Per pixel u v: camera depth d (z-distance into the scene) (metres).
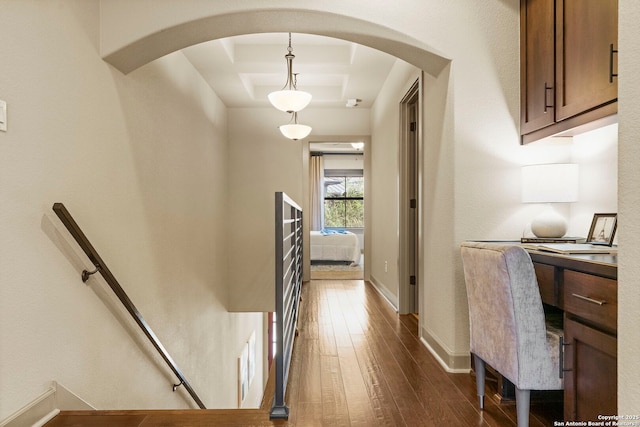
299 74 4.77
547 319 1.94
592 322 1.41
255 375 7.75
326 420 1.86
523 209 2.49
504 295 1.65
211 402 4.70
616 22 1.68
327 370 2.53
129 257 2.61
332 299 4.84
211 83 4.65
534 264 1.85
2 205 1.53
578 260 1.49
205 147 4.54
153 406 2.94
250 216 5.91
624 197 1.09
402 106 4.10
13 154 1.59
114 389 2.36
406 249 4.10
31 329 1.67
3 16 1.56
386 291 4.88
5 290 1.54
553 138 2.39
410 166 4.14
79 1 2.08
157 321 3.08
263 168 5.93
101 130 2.28
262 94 5.45
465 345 2.49
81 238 1.86
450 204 2.53
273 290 5.88
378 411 1.96
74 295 1.97
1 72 1.54
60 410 1.81
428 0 2.47
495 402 2.06
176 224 3.53
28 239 1.67
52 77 1.85
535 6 2.30
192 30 2.39
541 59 2.24
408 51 2.57
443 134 2.65
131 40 2.28
